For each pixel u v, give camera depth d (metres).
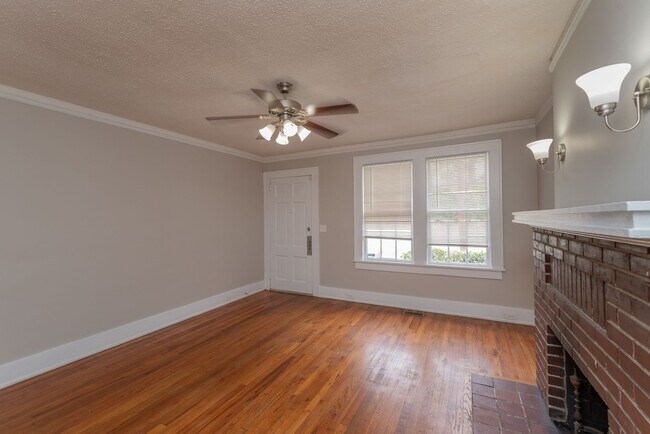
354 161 4.39
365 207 4.35
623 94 1.04
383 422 1.89
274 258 5.10
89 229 2.85
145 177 3.35
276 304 4.31
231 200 4.50
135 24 1.59
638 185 0.95
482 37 1.75
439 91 2.51
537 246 2.07
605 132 1.20
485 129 3.51
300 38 1.73
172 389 2.25
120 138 3.11
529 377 2.34
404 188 4.08
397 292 4.12
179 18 1.54
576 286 1.39
